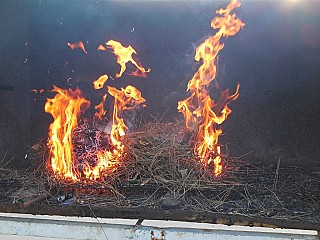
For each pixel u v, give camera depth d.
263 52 2.90
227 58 2.94
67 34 2.96
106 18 2.93
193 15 2.90
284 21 2.84
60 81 3.02
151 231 2.01
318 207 2.17
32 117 3.05
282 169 2.89
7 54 2.81
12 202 2.16
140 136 2.69
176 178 2.42
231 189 2.38
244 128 3.00
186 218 2.04
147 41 2.96
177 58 2.96
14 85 2.91
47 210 2.12
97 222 2.09
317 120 2.93
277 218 2.00
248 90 2.96
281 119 2.97
